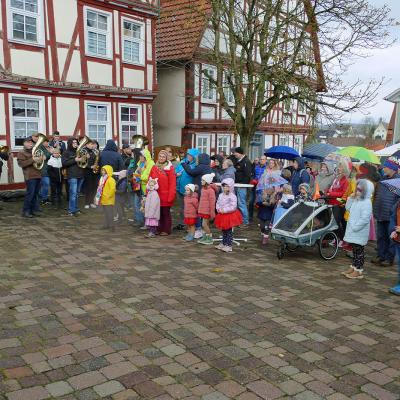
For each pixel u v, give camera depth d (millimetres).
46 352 4277
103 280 6355
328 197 8578
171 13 20328
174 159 11836
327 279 6922
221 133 21594
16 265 6863
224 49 20422
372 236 8531
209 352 4410
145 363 4152
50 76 14461
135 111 17516
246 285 6441
